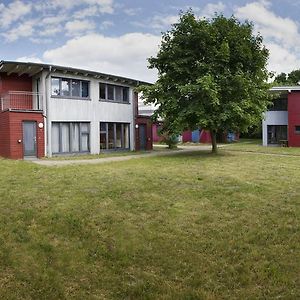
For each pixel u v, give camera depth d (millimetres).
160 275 4906
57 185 9398
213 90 16969
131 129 25844
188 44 19141
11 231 6141
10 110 18906
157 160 16500
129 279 4824
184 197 8195
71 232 6148
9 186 9250
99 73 22219
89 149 22656
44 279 4777
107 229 6273
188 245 5672
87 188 9047
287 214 6848
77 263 5191
